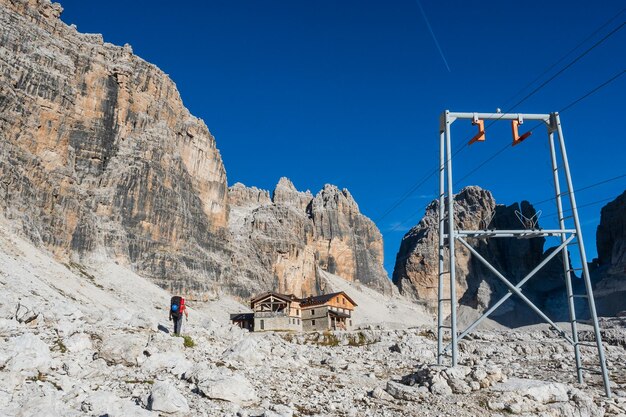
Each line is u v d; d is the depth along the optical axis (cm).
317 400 1802
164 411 1373
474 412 1752
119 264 12038
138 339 2166
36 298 4953
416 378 2156
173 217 14388
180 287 13338
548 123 2625
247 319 10050
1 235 8206
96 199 12594
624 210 19500
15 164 10188
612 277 16912
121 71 14462
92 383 1697
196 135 17150
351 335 5884
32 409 1226
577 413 1831
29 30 12275
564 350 4394
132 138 14338
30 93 11425
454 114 2558
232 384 1617
